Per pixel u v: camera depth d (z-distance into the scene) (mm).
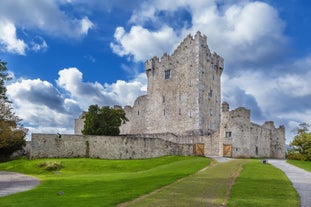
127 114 102812
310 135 67125
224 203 21438
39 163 55719
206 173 36969
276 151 84500
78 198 25094
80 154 65562
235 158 65562
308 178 33094
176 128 87438
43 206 22047
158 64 94750
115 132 78812
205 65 88375
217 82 92500
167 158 62500
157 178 35250
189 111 85562
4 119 70625
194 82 85875
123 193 26516
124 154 66125
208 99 87812
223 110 82438
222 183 29281
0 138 68625
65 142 65188
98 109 79562
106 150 66188
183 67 89000
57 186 33750
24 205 22625
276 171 38406
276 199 22188
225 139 70875
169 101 90438
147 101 95812
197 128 83250
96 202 22906
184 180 31953
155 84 94625
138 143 67062
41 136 63969
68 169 54000
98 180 37594
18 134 72312
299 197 23078
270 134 83188
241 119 71375
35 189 31703
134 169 53906
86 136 66375
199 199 22828
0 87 53562
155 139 68375
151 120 93750
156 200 22984
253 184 28156
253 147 74062
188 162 50250
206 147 74250
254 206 20234
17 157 75188
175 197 23828
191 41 88562
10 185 36812
